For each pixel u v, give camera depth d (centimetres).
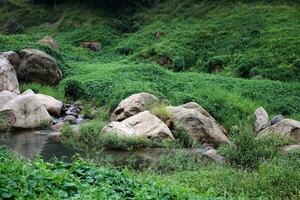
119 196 826
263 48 3575
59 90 2650
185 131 1800
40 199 731
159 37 4300
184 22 4459
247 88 2695
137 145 1672
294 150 1552
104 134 1703
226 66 3541
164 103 2147
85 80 2708
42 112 2008
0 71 2366
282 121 1852
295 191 1024
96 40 4547
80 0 5275
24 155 1491
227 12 4356
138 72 2823
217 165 1333
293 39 3566
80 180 886
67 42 4588
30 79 2753
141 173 1235
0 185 720
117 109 2069
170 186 928
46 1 5406
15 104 1950
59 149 1606
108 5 5138
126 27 4734
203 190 1049
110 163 1421
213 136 1817
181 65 3688
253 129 2048
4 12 5403
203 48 3900
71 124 2084
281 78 3184
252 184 1070
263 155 1435
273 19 4006
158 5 4947
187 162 1423
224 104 2284
